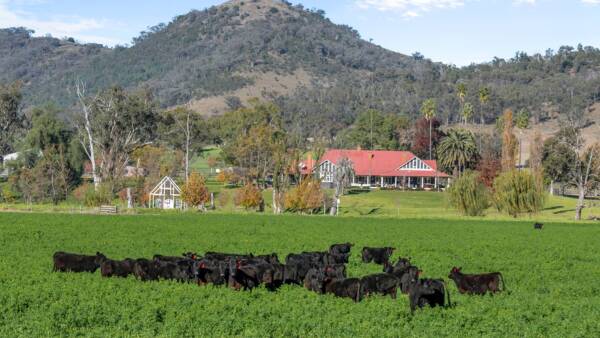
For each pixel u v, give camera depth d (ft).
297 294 92.02
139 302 84.43
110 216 242.58
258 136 406.62
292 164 357.41
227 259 102.53
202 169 578.66
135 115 384.06
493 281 95.76
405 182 502.79
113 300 84.79
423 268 117.39
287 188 334.44
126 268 104.17
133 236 168.55
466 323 76.54
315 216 266.98
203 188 329.31
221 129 546.26
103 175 373.20
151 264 102.83
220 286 98.17
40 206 298.76
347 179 414.82
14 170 431.02
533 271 118.21
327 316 78.38
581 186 348.79
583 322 77.20
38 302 84.58
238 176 427.33
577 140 418.51
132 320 74.90
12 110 446.19
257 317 77.61
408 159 497.46
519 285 103.86
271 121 529.86
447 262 127.03
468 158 494.59
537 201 292.61
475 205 299.38
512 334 72.49
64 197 376.48
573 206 390.63
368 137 631.97
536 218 290.15
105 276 104.53
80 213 261.24
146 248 141.18
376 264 126.00
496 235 192.13
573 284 104.99
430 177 506.48
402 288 93.45
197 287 95.61
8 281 98.22
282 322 74.69
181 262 102.42
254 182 406.62
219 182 469.98
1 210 276.41
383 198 409.08
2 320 76.28
